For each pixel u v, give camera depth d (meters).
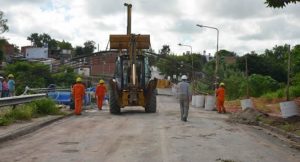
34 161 10.30
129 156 10.98
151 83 25.94
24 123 17.52
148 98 26.06
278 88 50.38
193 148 12.35
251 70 78.81
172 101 49.66
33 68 58.16
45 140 13.78
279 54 99.81
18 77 53.59
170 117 22.91
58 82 59.97
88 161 10.32
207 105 32.41
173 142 13.45
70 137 14.48
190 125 18.69
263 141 14.45
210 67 65.44
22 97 20.48
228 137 15.05
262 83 50.16
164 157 10.88
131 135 15.02
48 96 27.72
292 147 13.35
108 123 19.25
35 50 127.50
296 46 40.25
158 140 13.85
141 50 27.83
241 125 19.97
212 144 13.22
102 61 95.50
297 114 20.16
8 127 16.00
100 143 13.12
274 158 11.23
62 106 27.62
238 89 50.75
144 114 25.14
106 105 36.78
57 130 16.50
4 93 25.81
